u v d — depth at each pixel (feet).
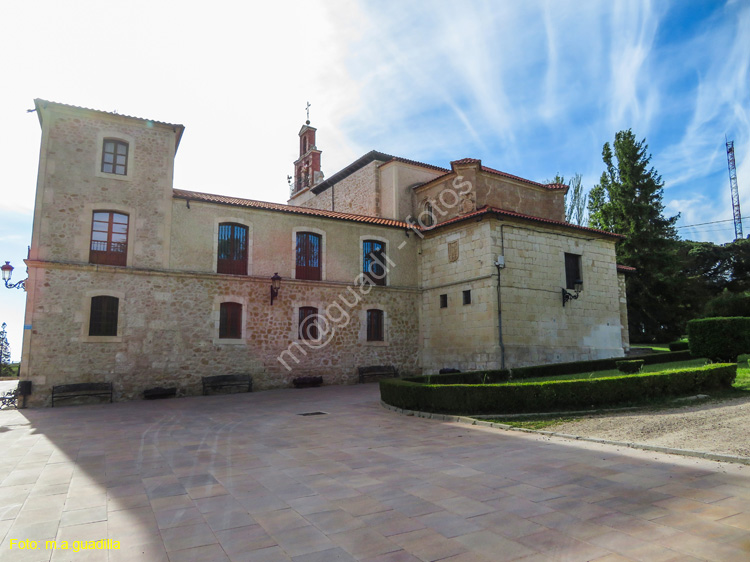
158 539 13.23
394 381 41.55
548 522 13.91
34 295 48.96
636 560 11.39
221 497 16.96
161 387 53.42
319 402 46.37
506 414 33.17
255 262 61.67
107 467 21.74
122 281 53.31
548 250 65.62
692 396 35.17
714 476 17.83
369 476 19.36
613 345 69.51
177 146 61.16
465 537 12.99
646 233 109.29
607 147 122.21
